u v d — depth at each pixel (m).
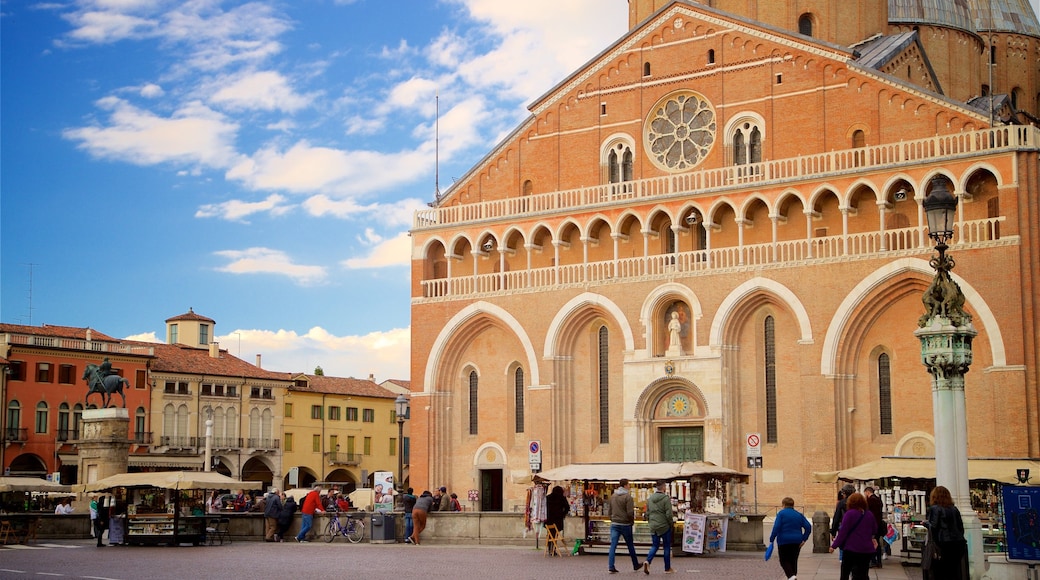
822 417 68.44
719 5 84.06
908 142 67.56
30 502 80.75
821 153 71.12
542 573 39.81
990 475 48.22
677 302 74.88
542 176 82.00
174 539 57.75
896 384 67.69
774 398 71.62
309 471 142.00
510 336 81.31
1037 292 63.34
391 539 59.69
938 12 93.81
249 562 44.94
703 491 57.44
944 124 67.94
